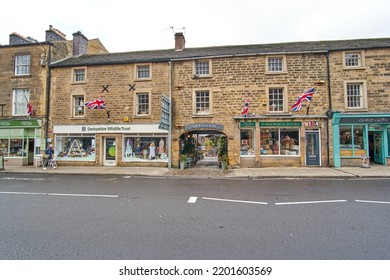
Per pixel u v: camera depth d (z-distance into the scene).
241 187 8.83
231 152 14.81
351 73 14.22
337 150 14.04
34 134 17.06
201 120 15.27
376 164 14.73
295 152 14.59
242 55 14.95
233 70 15.12
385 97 13.91
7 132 17.33
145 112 16.09
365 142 14.09
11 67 17.45
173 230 4.41
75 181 10.50
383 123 13.88
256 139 14.66
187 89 15.51
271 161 14.62
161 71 15.86
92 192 7.96
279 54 14.73
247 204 6.27
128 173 12.73
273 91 14.91
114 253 3.53
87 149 16.45
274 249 3.64
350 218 5.05
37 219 5.08
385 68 13.98
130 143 16.11
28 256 3.46
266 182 10.03
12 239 4.04
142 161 15.85
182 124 15.45
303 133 14.36
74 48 19.42
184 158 14.89
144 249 3.65
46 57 17.12
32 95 17.02
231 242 3.88
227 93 15.09
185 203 6.40
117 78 16.25
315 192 7.77
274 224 4.71
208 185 9.33
